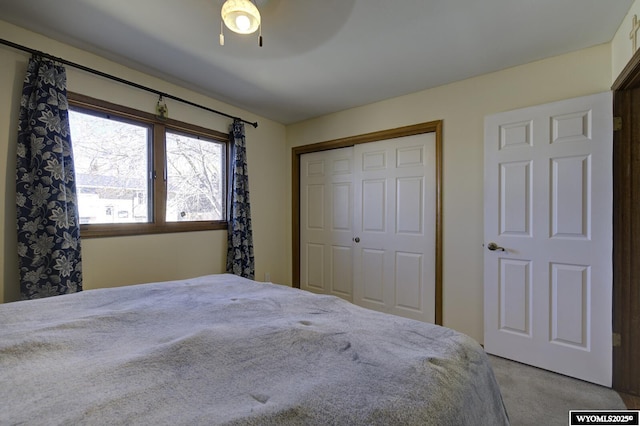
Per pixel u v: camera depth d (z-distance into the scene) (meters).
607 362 1.80
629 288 1.76
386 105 2.85
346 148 3.22
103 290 1.44
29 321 1.05
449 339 0.98
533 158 2.05
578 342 1.89
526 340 2.07
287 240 3.67
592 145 1.85
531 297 2.06
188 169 2.67
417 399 0.65
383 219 2.93
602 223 1.82
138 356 0.80
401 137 2.80
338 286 3.29
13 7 1.56
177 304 1.29
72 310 1.18
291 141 3.63
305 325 1.06
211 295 1.46
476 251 2.38
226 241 2.95
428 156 2.66
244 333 0.97
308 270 3.55
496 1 1.52
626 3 1.53
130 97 2.22
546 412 1.57
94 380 0.69
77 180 1.99
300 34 1.79
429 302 2.65
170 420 0.56
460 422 0.67
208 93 2.70
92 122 2.06
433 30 1.76
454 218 2.48
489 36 1.82
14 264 1.73
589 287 1.86
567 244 1.93
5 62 1.70
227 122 2.96
